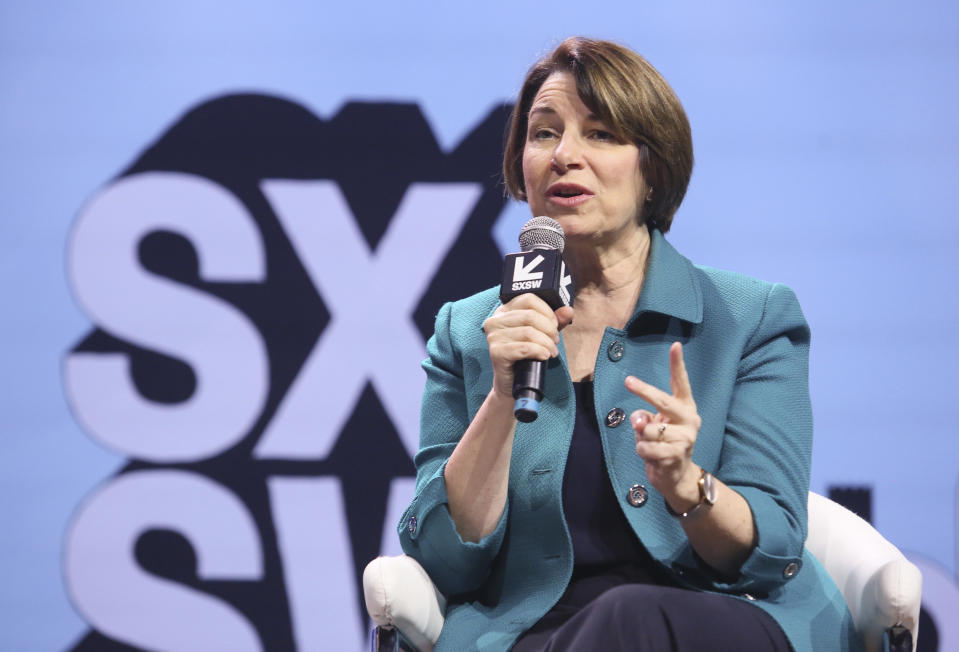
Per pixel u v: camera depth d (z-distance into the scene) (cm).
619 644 562
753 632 600
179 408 1277
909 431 1209
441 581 703
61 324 1284
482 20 1298
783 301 727
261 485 1268
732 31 1264
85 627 1252
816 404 1215
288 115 1303
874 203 1239
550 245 671
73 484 1267
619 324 730
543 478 688
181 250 1294
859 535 706
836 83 1252
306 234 1293
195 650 1249
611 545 677
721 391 693
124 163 1299
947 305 1223
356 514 1264
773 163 1249
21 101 1298
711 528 627
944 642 1181
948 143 1241
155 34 1308
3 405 1273
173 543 1261
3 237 1288
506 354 624
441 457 730
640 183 729
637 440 603
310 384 1279
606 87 708
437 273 1286
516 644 659
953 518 1197
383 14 1304
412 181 1295
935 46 1250
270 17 1309
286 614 1253
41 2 1305
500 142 1293
